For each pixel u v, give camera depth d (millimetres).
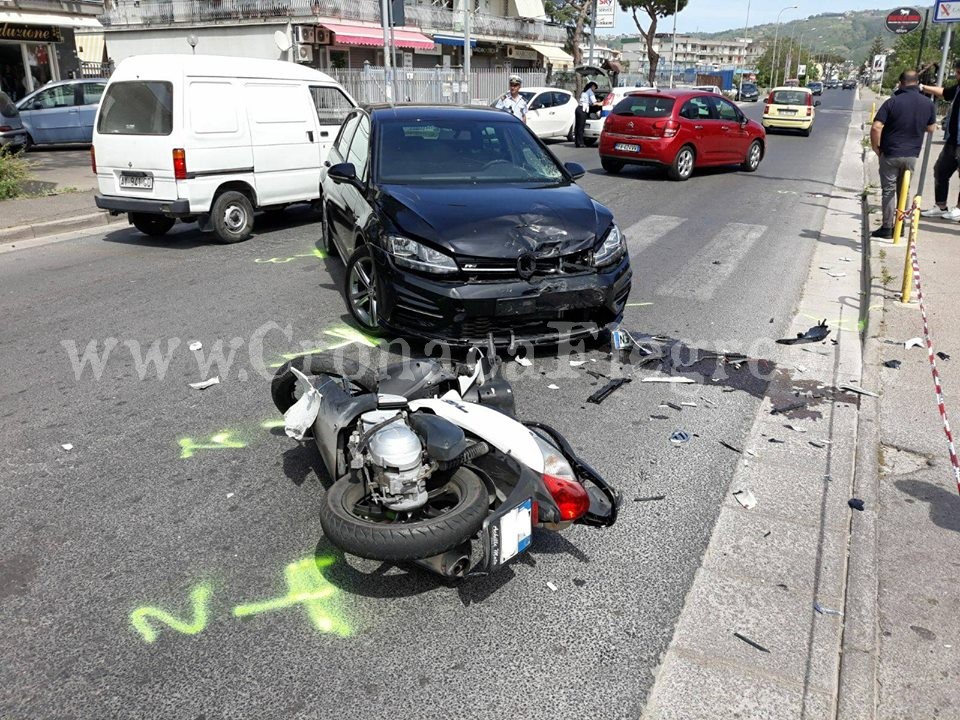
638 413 4859
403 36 36438
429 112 7055
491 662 2787
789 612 3074
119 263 8648
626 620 3018
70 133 19438
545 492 3059
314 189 10617
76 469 4102
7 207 11445
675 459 4281
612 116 15867
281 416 4758
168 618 2994
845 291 7715
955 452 4352
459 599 3123
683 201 12984
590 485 3330
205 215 9406
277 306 7004
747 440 4516
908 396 5070
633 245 9641
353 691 2648
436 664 2773
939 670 2773
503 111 7422
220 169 9320
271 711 2561
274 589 3168
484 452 3154
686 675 2746
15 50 27500
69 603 3072
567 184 6477
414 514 3035
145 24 35469
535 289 5168
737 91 73250
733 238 10094
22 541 3469
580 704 2609
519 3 47750
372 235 5656
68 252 9281
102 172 9477
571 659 2811
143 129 9062
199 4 34312
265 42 33562
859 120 37594
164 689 2648
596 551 3455
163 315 6738
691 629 2975
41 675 2705
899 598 3154
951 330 6207
